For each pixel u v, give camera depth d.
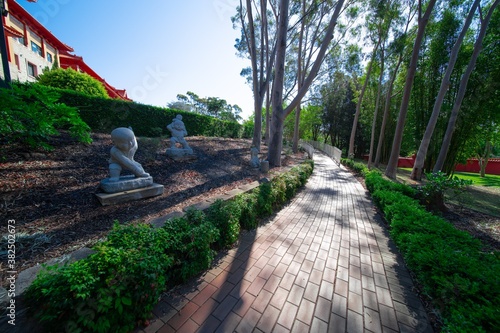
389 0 10.19
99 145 5.38
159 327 1.62
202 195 4.19
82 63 16.53
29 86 4.21
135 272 1.49
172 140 5.96
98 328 1.29
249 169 6.97
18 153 3.81
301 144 20.89
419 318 1.86
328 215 4.55
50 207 2.81
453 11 9.12
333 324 1.75
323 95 22.25
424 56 10.77
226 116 36.88
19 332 1.16
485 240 3.66
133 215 3.02
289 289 2.15
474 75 8.72
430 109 10.41
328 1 10.53
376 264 2.71
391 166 9.57
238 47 15.12
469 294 1.65
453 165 10.55
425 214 3.29
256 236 3.33
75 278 1.26
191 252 2.13
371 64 13.57
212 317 1.75
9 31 9.04
